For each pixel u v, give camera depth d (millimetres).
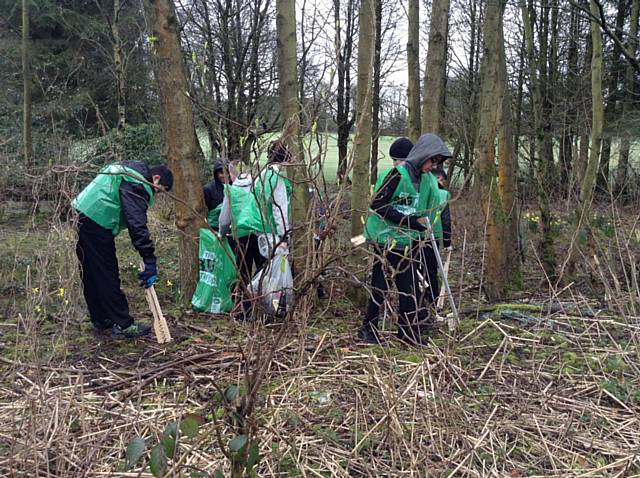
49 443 2773
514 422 3301
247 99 11133
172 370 3791
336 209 2502
